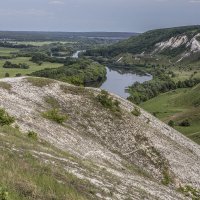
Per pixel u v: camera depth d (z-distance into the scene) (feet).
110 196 73.41
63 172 74.64
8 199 45.34
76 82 241.76
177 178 147.95
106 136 165.37
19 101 165.17
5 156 67.87
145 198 86.74
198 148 209.97
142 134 174.09
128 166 140.05
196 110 501.56
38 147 94.48
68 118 169.27
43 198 53.01
